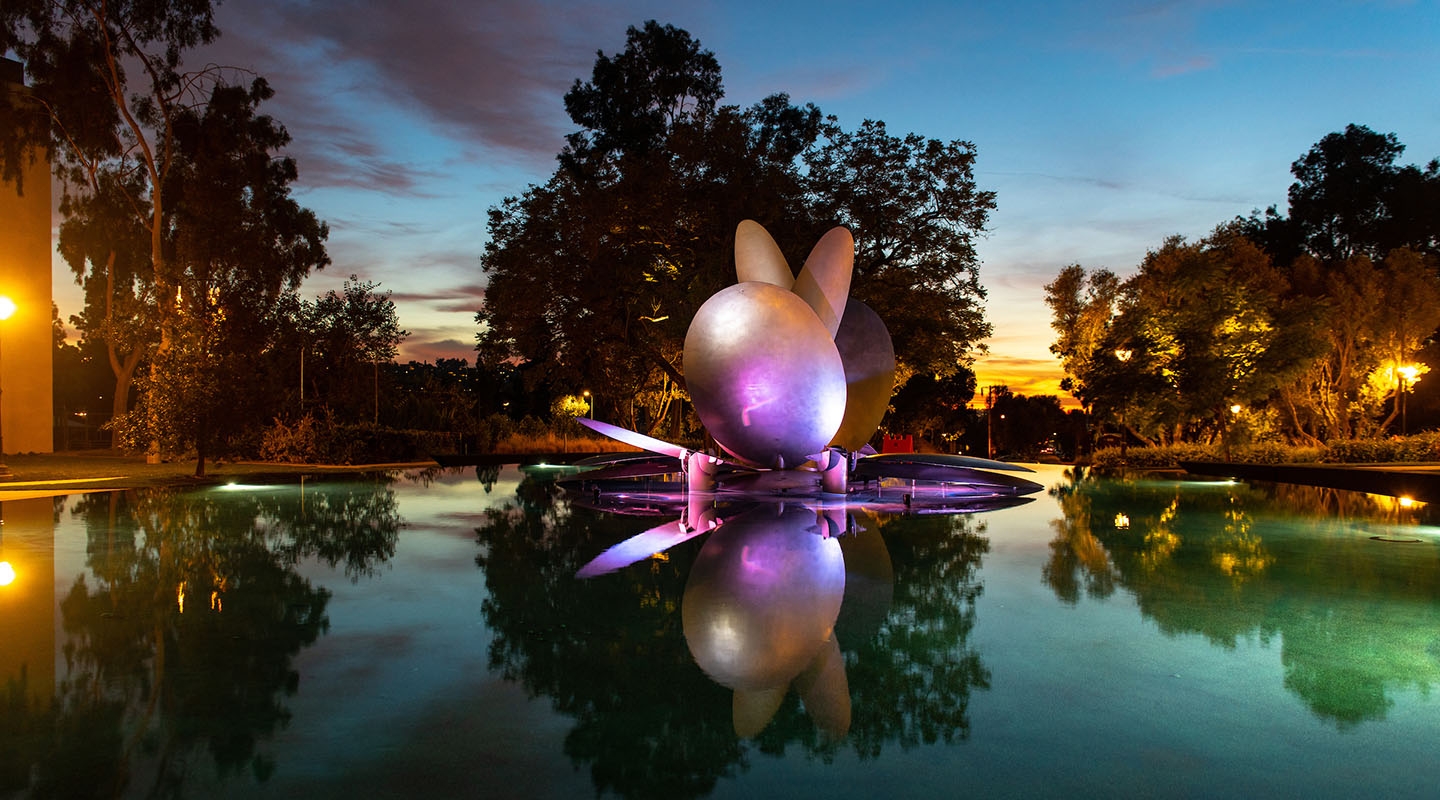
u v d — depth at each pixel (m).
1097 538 9.55
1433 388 41.97
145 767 3.12
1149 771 3.16
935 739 3.46
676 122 27.23
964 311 28.52
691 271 28.28
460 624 5.29
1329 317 29.77
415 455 27.94
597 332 28.02
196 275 20.19
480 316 30.92
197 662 4.46
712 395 14.45
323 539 9.13
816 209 26.55
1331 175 48.44
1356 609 5.91
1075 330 37.66
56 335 59.09
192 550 8.34
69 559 7.80
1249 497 15.65
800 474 15.54
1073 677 4.31
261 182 32.59
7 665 4.40
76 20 26.36
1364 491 17.88
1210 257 29.80
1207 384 28.16
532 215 27.77
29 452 29.98
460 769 3.13
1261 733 3.56
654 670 4.37
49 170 30.47
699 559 7.77
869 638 5.03
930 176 26.30
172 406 18.05
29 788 2.94
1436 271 38.16
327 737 3.43
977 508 13.09
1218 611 5.82
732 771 3.13
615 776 3.08
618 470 17.16
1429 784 3.05
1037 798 2.92
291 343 34.22
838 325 16.14
